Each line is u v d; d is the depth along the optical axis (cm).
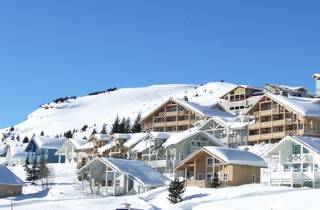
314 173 7638
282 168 8038
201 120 13900
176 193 6588
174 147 10506
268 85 16475
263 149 10969
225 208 5462
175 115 14788
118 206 6438
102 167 8806
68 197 7962
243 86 16800
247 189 6944
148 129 15188
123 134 12775
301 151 7862
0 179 8188
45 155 13950
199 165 8244
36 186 8969
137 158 11562
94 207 6353
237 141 12288
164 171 10581
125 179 8338
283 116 12062
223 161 7812
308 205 5284
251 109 12731
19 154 14375
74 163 12331
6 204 7006
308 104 12119
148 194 7175
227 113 15000
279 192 6569
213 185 7681
